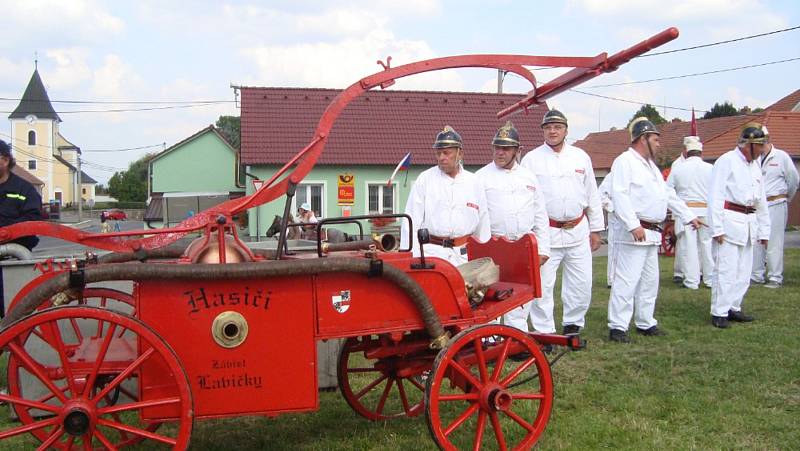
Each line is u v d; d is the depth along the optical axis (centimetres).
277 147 2366
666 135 3775
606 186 786
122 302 475
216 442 438
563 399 502
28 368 334
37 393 467
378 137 2503
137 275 335
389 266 372
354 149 2445
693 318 780
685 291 984
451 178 563
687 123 3791
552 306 655
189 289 349
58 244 2947
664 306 854
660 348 639
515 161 630
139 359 334
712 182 743
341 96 412
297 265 352
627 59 435
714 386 524
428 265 398
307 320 367
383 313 382
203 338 352
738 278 739
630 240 671
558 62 443
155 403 339
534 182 620
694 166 1023
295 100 2519
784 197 993
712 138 3155
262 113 2455
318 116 2486
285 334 363
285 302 363
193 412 337
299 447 427
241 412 359
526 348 418
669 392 511
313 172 2402
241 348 357
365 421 472
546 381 402
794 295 911
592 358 611
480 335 384
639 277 674
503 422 454
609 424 448
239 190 3206
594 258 1625
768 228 759
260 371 361
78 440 436
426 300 382
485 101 2719
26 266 487
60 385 462
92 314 325
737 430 437
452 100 2691
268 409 363
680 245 1025
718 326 728
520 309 627
